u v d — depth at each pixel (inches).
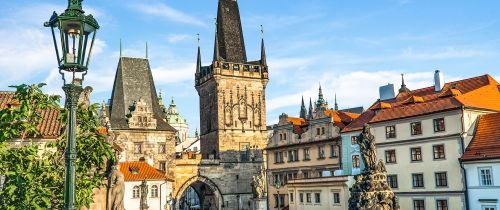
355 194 1036.5
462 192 2266.2
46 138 1279.5
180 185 4183.1
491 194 2138.3
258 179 3228.3
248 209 4431.6
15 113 644.1
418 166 2497.5
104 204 1085.1
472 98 2484.0
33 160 667.4
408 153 2554.1
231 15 5024.6
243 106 4680.1
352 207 1031.6
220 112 4569.4
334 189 2672.2
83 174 734.5
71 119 457.1
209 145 4726.9
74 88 453.4
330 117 3120.1
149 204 3090.6
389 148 2655.0
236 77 4692.4
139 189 3063.5
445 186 2356.1
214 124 4628.4
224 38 4894.2
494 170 2132.1
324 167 3122.5
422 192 2461.9
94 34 465.1
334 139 3048.7
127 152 3946.9
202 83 4879.4
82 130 750.5
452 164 2338.8
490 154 2153.1
